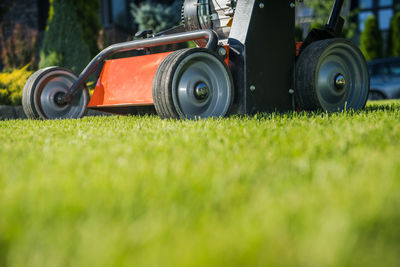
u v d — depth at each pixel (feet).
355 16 56.65
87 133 6.20
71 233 1.92
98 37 26.04
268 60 9.77
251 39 9.33
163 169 3.27
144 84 9.48
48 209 2.29
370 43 46.65
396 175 2.94
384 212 2.07
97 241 1.78
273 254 1.60
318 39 11.31
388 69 33.96
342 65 11.05
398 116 7.72
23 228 2.02
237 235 1.81
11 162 3.89
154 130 6.28
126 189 2.69
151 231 1.88
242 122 7.35
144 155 4.00
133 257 1.64
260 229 1.86
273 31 9.84
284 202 2.32
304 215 2.05
